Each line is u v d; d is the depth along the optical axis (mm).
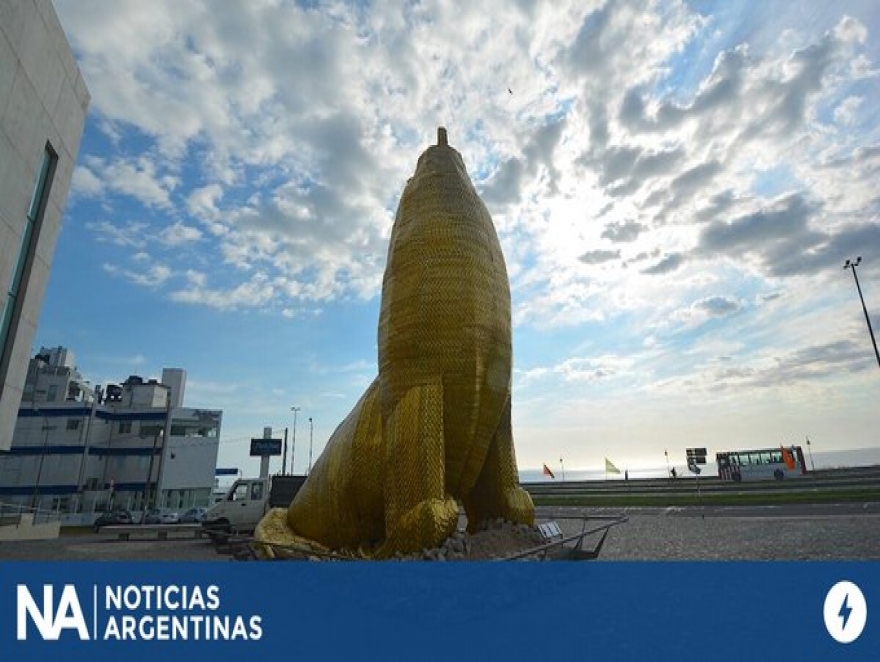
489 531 9195
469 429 8734
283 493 22688
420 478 8078
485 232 9570
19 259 20734
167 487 52344
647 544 14164
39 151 20344
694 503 27109
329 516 10055
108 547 21094
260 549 11336
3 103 17547
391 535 8078
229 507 22156
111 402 54844
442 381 8609
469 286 8914
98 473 51938
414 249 9211
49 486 49469
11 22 17547
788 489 32031
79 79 23062
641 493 36500
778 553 11461
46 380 55125
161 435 53125
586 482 46969
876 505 20688
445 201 9453
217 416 57344
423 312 8797
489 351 8984
